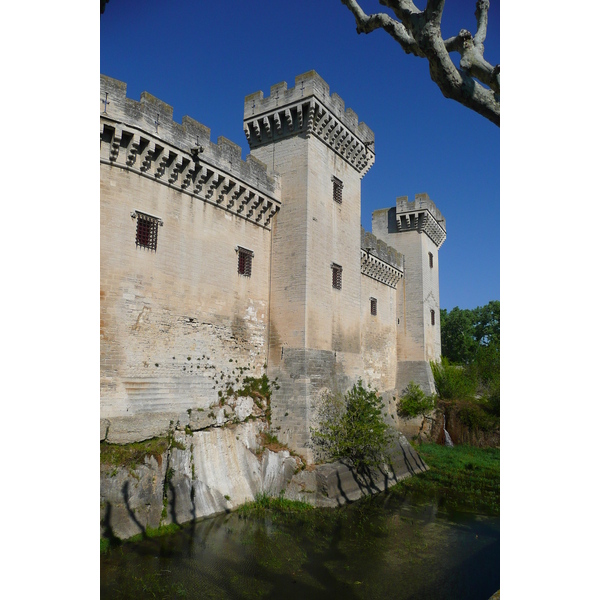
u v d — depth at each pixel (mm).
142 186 17469
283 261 23469
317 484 20016
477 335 69750
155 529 15180
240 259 22078
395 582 13578
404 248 40906
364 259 32969
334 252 25484
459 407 36438
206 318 19812
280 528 16844
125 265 16578
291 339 22625
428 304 40938
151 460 15945
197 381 18984
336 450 22125
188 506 16594
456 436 35500
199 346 19312
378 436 22938
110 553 13430
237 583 12594
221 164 20500
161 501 15797
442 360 45188
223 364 20469
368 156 29000
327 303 24359
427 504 21984
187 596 11625
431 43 6246
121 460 15055
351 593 12711
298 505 19281
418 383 37812
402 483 25344
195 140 19297
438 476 27016
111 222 16250
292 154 24094
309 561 14492
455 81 6188
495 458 31656
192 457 17641
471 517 20391
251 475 19734
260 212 23125
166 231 18281
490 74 6020
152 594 11516
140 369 16719
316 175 24219
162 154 17781
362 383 29266
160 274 17875
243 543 15234
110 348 15781
